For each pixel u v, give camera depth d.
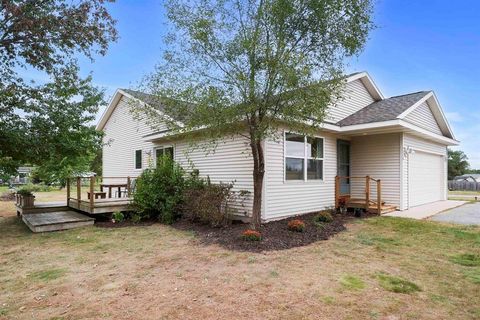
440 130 13.77
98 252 5.83
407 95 12.51
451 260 5.06
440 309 3.32
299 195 9.04
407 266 4.76
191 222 8.54
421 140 12.07
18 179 29.17
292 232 6.89
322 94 5.82
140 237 7.07
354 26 6.08
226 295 3.66
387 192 10.68
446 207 11.39
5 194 18.86
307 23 6.16
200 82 6.21
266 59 5.82
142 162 14.02
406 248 5.81
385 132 10.37
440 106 12.71
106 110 16.53
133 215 9.34
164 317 3.14
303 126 6.42
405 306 3.38
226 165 9.14
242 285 3.97
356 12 6.01
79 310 3.34
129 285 4.04
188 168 10.59
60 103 9.54
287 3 5.91
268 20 6.04
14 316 3.23
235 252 5.53
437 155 13.91
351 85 11.87
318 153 9.89
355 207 10.10
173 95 6.28
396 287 3.91
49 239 7.11
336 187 10.23
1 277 4.54
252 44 5.80
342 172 11.08
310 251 5.59
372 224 8.08
